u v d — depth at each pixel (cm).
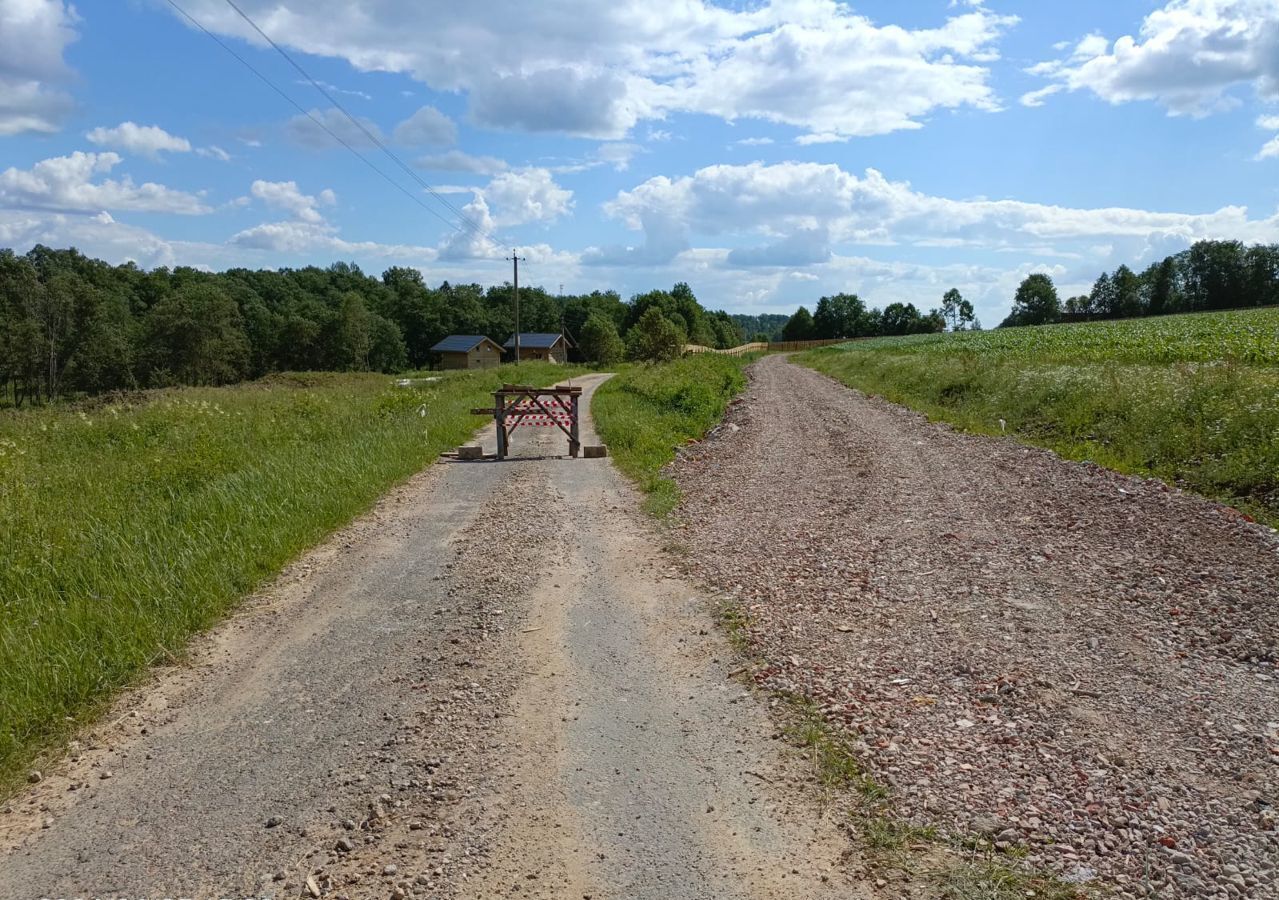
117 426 1548
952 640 541
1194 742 399
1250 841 320
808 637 559
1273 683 462
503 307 11256
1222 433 1053
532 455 1509
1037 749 397
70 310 6319
